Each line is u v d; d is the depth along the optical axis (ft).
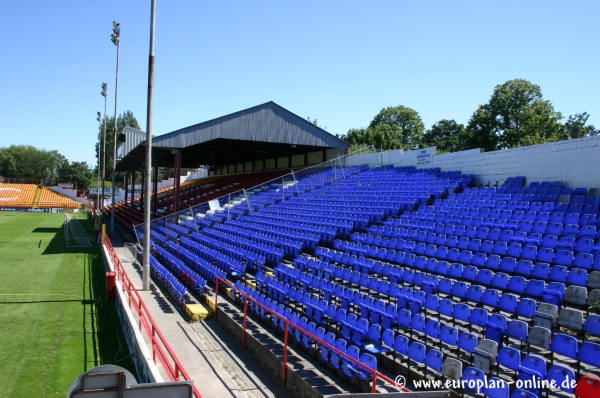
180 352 31.22
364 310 30.17
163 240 76.74
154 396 9.84
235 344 33.88
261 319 36.35
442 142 215.72
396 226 49.60
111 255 61.93
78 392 9.33
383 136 184.65
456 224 44.32
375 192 65.82
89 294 49.52
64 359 30.89
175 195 81.87
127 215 133.08
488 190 52.03
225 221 76.38
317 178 86.02
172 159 130.82
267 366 29.55
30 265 65.67
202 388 25.62
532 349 23.62
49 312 42.16
